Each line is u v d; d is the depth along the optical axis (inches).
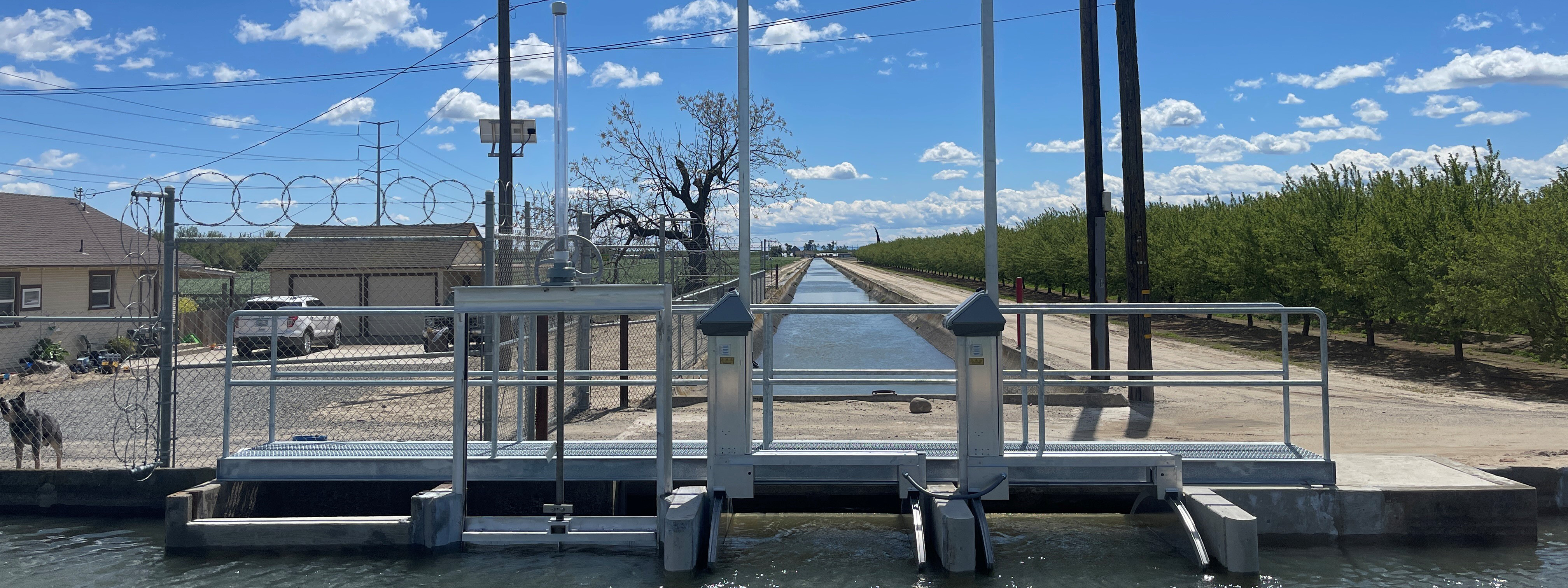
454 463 279.9
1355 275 781.3
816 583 250.8
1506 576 254.7
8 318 305.1
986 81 314.0
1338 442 386.0
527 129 645.9
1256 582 248.5
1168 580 250.8
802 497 314.8
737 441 273.0
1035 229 1792.6
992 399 271.0
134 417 479.2
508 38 597.6
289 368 706.2
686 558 254.7
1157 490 277.4
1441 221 709.9
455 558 271.0
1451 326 673.6
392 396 566.9
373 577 255.8
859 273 4419.3
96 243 886.4
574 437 396.8
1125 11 532.1
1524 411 472.7
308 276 934.4
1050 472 274.7
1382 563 265.0
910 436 392.5
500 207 476.4
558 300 268.8
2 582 251.8
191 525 274.5
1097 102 536.7
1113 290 1291.8
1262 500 281.3
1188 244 1158.3
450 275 943.0
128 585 249.1
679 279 779.4
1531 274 583.2
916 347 1025.5
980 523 261.6
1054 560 268.2
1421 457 329.4
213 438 418.9
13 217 857.5
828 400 507.8
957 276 3208.7
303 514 311.0
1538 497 309.9
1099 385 286.7
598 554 274.1
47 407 522.3
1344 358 766.5
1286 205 927.7
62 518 318.0
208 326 879.7
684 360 670.5
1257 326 1133.7
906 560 270.2
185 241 329.7
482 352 744.3
